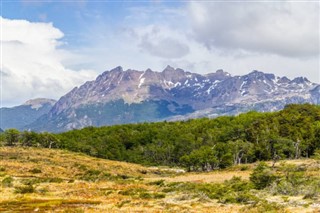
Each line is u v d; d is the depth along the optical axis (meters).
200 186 81.31
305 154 186.50
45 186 85.19
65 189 81.62
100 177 119.44
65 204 56.53
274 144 178.75
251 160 186.62
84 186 89.25
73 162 162.12
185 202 59.00
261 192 68.62
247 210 48.25
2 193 71.62
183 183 93.56
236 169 145.88
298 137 189.62
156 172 163.38
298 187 67.06
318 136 190.88
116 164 175.62
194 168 180.62
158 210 49.94
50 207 52.78
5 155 163.12
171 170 175.62
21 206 53.69
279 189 68.06
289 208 48.75
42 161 153.75
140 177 129.50
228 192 65.88
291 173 81.00
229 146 184.62
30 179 99.19
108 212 48.12
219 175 126.50
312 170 101.75
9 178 90.62
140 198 65.81
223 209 50.69
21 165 135.50
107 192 74.44
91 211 48.94
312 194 58.38
